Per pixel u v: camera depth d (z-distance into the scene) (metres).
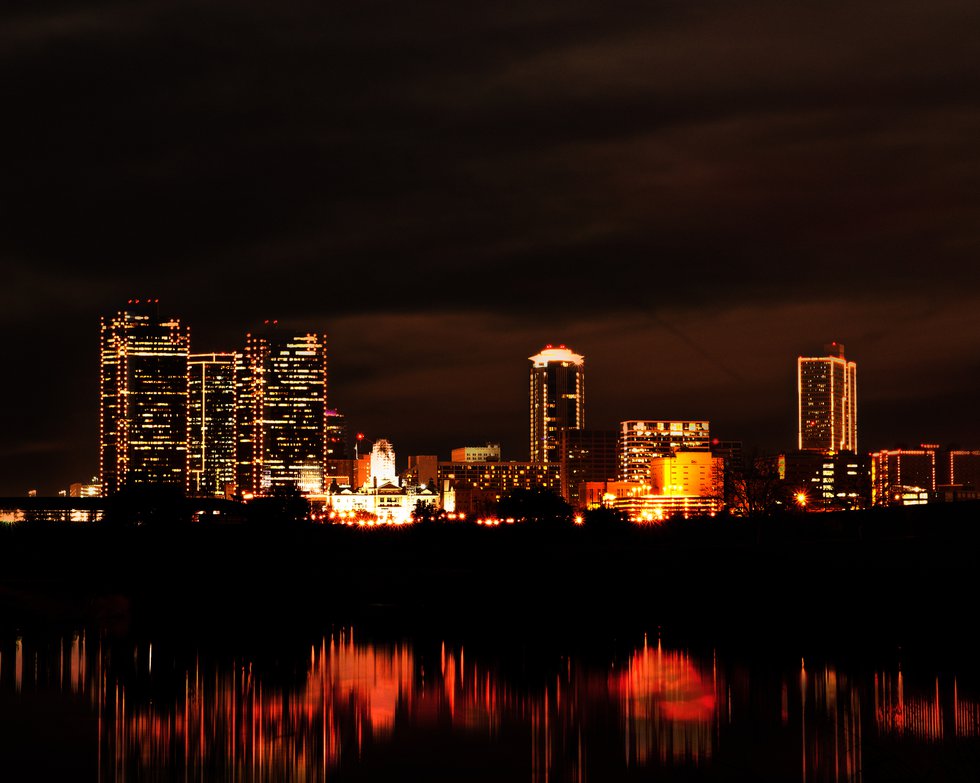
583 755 96.75
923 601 183.00
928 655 142.25
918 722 105.56
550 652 150.25
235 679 132.25
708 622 177.25
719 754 96.38
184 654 151.38
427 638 165.88
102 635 170.38
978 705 112.50
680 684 125.81
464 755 97.25
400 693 123.19
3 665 141.62
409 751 98.56
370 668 139.25
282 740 102.62
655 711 112.62
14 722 109.44
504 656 147.50
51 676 133.62
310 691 124.62
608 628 173.50
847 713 109.75
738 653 146.25
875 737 100.12
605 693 121.62
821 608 184.38
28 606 190.88
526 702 117.69
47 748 99.88
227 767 93.94
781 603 191.12
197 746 100.44
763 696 118.38
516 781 89.88
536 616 190.12
